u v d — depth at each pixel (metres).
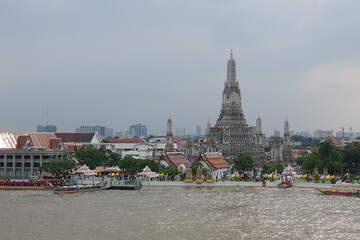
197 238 116.00
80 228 126.56
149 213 146.88
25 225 130.38
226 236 118.12
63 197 184.12
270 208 155.75
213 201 171.00
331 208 155.62
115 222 133.75
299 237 117.19
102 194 193.50
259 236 118.12
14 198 181.38
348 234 119.94
